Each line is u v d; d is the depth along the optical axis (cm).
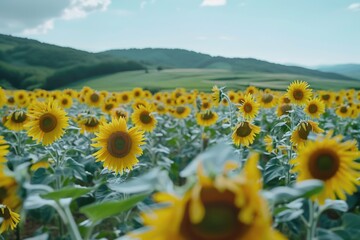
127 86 6562
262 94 1219
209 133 1254
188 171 162
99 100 1337
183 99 1585
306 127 536
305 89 780
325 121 1447
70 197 243
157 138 1202
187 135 1211
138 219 436
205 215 162
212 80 7488
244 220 147
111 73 9138
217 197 164
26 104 1571
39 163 487
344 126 1314
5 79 8062
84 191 237
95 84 7562
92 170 779
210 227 161
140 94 1752
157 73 9075
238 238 160
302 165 266
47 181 503
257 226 158
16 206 218
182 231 162
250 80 7531
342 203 287
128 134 501
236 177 153
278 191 200
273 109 1644
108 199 450
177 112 1295
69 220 243
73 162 631
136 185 201
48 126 589
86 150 870
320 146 262
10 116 805
